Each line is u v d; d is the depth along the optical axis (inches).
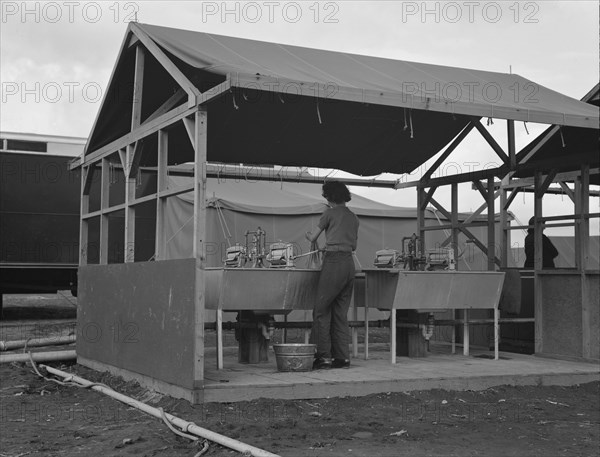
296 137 369.1
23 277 579.5
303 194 650.2
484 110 270.1
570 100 335.0
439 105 263.0
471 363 317.4
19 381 315.6
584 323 329.4
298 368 283.4
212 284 296.0
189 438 205.5
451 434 214.8
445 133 386.0
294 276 302.7
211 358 338.0
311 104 327.9
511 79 357.1
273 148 379.9
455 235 395.2
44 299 858.8
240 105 325.1
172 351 256.4
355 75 292.0
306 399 253.8
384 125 369.7
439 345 401.4
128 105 337.1
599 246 620.4
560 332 342.0
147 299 278.4
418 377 273.4
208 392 243.1
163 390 263.0
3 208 552.7
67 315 667.4
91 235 567.8
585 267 333.4
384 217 626.8
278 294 300.5
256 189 636.1
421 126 372.5
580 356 331.3
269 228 572.4
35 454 196.5
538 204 357.7
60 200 565.3
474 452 196.1
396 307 310.2
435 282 314.8
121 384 292.2
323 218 297.9
